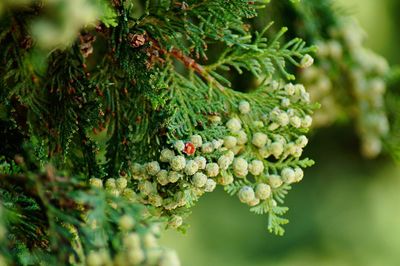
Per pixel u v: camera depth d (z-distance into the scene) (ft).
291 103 2.01
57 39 1.73
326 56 2.63
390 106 2.80
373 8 4.93
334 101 2.74
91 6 1.76
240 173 1.94
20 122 1.96
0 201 1.78
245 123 2.02
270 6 2.40
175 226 1.92
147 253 1.69
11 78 2.03
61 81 1.95
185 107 1.97
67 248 1.74
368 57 2.72
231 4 1.92
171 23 1.93
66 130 1.93
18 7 1.85
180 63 2.16
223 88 2.05
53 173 1.76
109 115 1.99
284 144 1.99
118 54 1.91
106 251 1.71
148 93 1.89
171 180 1.88
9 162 1.87
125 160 1.96
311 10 2.56
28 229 1.83
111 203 1.85
